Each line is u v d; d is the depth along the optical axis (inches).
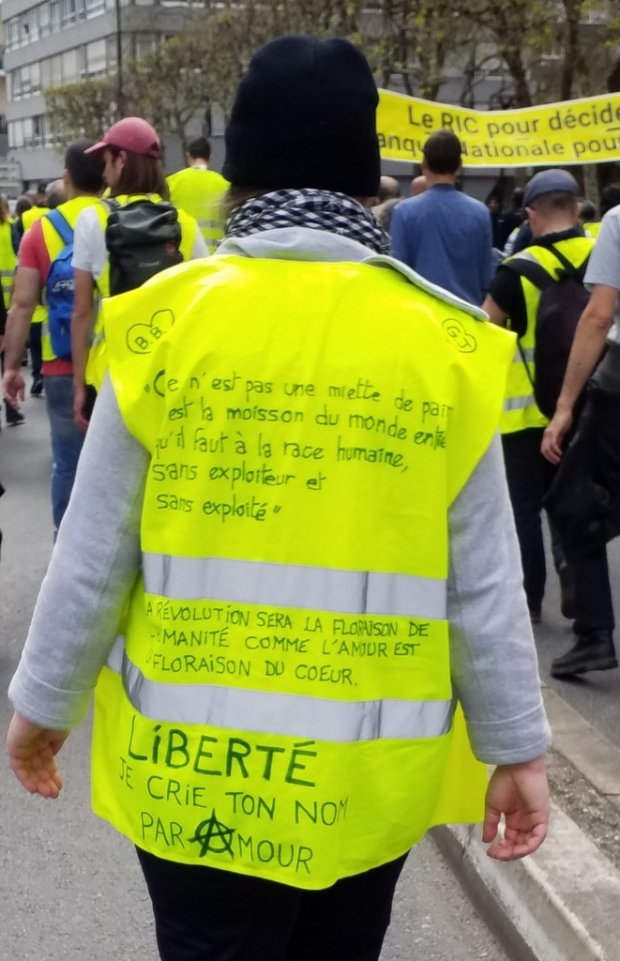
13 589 249.3
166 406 67.4
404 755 67.4
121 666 71.0
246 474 67.0
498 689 68.4
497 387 68.7
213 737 66.7
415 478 66.9
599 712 183.9
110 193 213.9
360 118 71.4
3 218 481.7
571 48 753.0
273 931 69.9
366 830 67.5
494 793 73.2
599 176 893.2
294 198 70.5
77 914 132.0
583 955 112.2
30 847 146.6
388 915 74.9
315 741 66.2
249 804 66.6
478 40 871.7
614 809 141.9
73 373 221.9
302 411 66.9
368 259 69.8
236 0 1305.4
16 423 448.5
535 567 221.3
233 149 72.7
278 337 67.5
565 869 124.6
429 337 68.1
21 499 330.6
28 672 70.9
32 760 76.5
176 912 70.6
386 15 818.2
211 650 67.0
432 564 67.2
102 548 68.6
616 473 183.8
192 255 203.2
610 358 177.0
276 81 70.6
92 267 208.2
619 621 230.4
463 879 137.4
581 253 202.4
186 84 1505.9
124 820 69.8
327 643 66.5
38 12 2955.2
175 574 67.2
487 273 256.7
